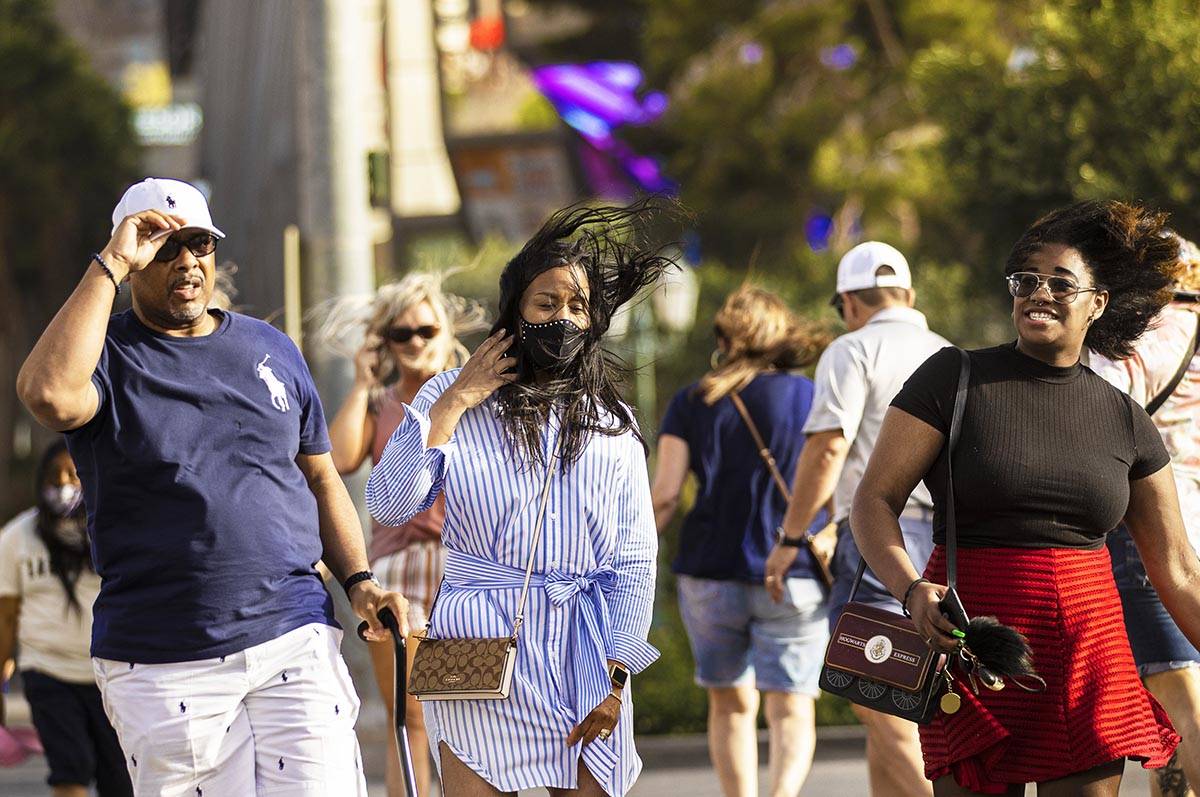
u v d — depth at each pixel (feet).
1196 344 55.47
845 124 271.49
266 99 180.14
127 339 44.75
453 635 43.91
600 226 45.52
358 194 109.29
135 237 43.21
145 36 612.29
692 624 72.18
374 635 47.75
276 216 169.99
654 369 169.78
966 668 41.09
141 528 44.19
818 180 262.06
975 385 43.62
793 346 72.74
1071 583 42.93
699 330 193.67
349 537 48.55
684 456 72.49
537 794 85.15
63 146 348.59
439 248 297.74
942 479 43.75
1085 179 147.74
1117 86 150.41
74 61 351.67
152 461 43.96
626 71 351.67
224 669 44.52
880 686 43.01
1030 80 156.25
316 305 108.58
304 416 47.65
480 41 370.32
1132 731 43.21
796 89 279.49
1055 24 153.89
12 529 66.85
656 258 45.80
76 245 364.79
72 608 65.72
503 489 43.83
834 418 62.90
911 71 175.94
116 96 361.92
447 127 298.97
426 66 289.74
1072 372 44.11
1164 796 56.08
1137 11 150.61
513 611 43.62
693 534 71.92
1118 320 46.09
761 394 71.77
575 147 339.36
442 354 70.85
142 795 44.91
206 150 295.89
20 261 356.79
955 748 43.06
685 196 286.05
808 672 70.28
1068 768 42.45
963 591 43.21
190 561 44.11
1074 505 43.01
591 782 43.91
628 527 45.09
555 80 351.67
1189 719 53.88
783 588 68.74
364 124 110.63
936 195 234.17
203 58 305.32
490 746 43.34
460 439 44.27
